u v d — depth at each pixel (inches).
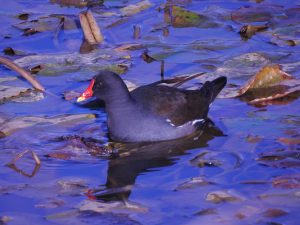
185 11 651.5
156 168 405.4
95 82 449.7
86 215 350.3
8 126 457.1
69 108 489.7
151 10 674.8
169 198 365.7
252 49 579.5
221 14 659.4
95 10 679.7
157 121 448.1
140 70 544.1
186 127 454.6
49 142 438.0
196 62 556.4
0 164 410.0
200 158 415.5
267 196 362.9
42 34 621.9
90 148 432.5
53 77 535.2
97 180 390.3
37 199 368.2
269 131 442.9
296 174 385.1
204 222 339.9
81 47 591.8
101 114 483.5
